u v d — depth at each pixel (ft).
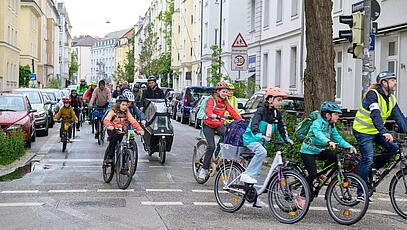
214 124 38.09
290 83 96.07
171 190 36.22
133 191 35.70
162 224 26.78
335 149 27.91
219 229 26.00
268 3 110.42
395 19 63.10
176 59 228.63
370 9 38.75
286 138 29.19
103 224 26.63
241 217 28.78
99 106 64.49
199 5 186.09
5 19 155.74
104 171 38.93
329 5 48.57
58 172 43.39
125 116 37.78
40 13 230.07
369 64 38.88
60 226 26.12
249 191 28.99
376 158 30.12
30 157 51.75
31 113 64.59
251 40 119.75
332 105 27.84
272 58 106.63
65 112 57.67
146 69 256.73
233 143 29.76
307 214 29.81
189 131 90.58
